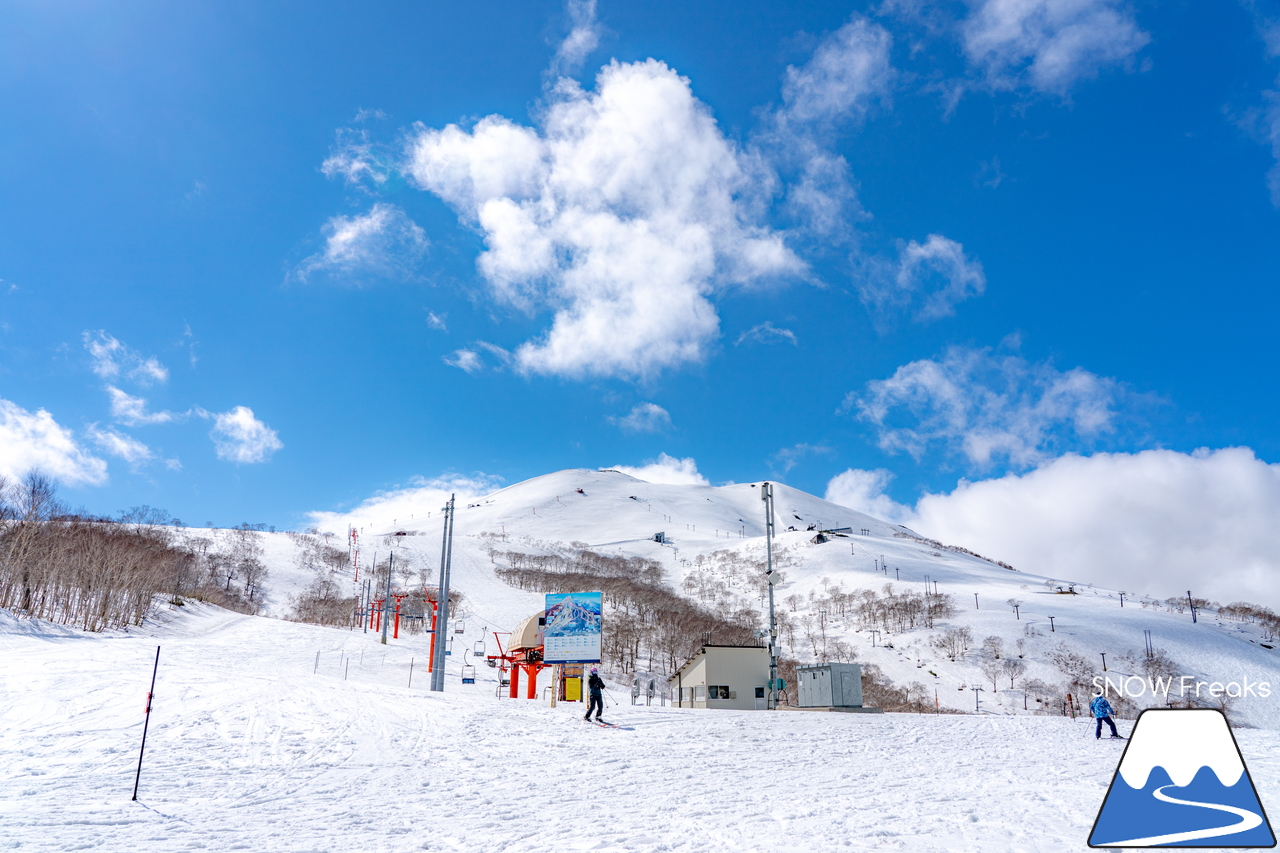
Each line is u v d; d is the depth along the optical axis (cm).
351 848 1056
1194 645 14200
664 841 1091
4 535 6494
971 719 3272
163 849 1029
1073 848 1005
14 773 1522
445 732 2328
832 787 1598
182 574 13062
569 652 3662
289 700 2727
